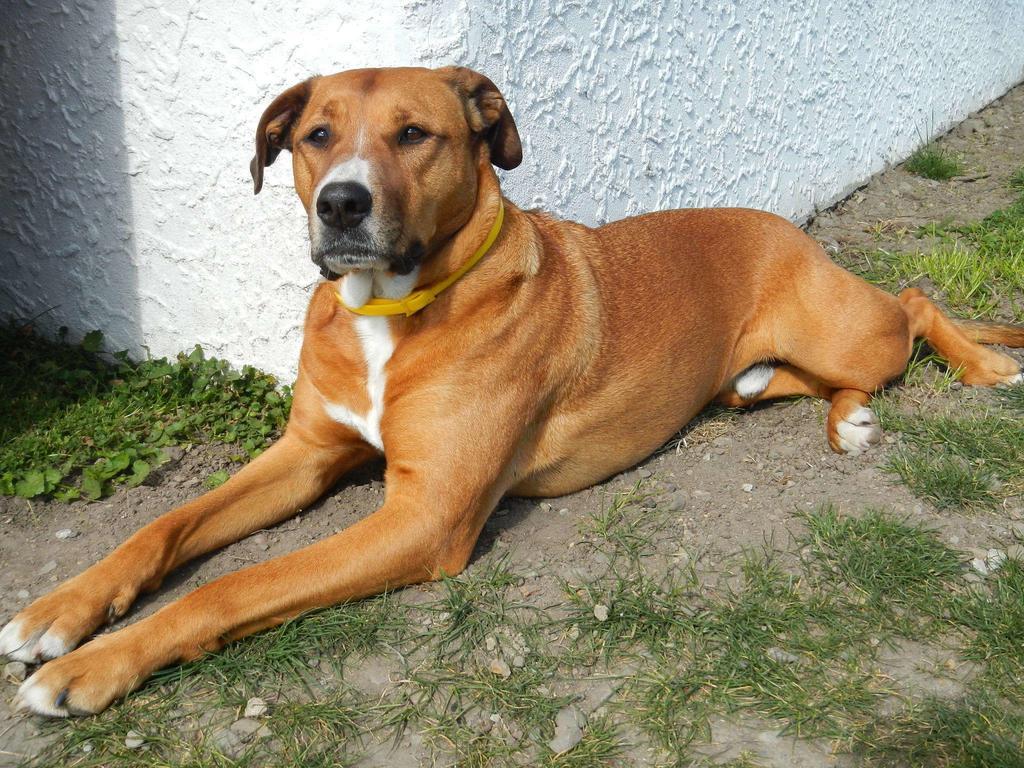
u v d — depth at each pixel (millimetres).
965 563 1006
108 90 1285
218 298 1317
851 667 882
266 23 1152
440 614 952
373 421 1033
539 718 834
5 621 940
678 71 1526
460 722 835
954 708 834
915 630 926
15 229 1439
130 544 959
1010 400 1302
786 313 1270
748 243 1277
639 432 1165
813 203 2012
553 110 1313
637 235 1206
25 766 793
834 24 1946
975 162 2436
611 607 947
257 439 1234
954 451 1188
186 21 1199
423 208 950
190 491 1150
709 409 1328
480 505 1006
